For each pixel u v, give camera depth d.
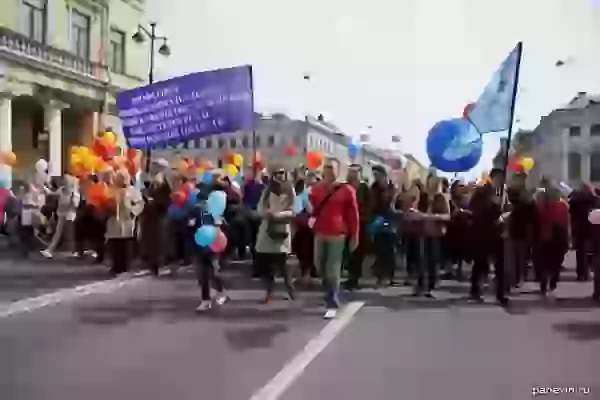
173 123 14.67
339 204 8.82
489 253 9.84
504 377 5.91
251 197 14.23
